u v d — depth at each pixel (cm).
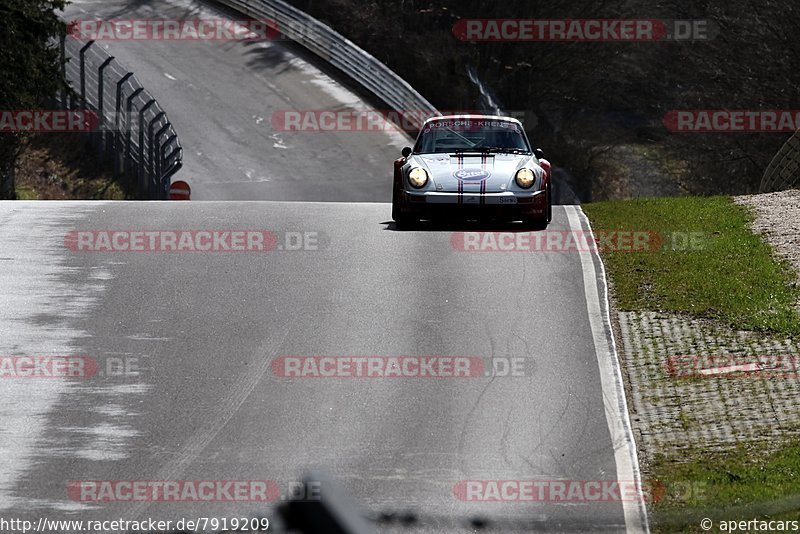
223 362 4038
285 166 13012
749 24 14562
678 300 4738
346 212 6412
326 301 4703
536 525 2891
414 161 5797
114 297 4734
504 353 4159
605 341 4303
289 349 4169
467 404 3706
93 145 13250
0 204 6456
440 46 18100
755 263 5181
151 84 14888
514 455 3328
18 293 4759
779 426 3566
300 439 3409
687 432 3566
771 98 14500
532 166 5759
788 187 8062
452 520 2902
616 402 3750
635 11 18600
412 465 3241
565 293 4838
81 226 5878
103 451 3303
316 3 17750
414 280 4994
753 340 4278
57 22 10838
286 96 14950
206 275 5053
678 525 2922
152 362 4028
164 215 6191
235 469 3192
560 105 19750
